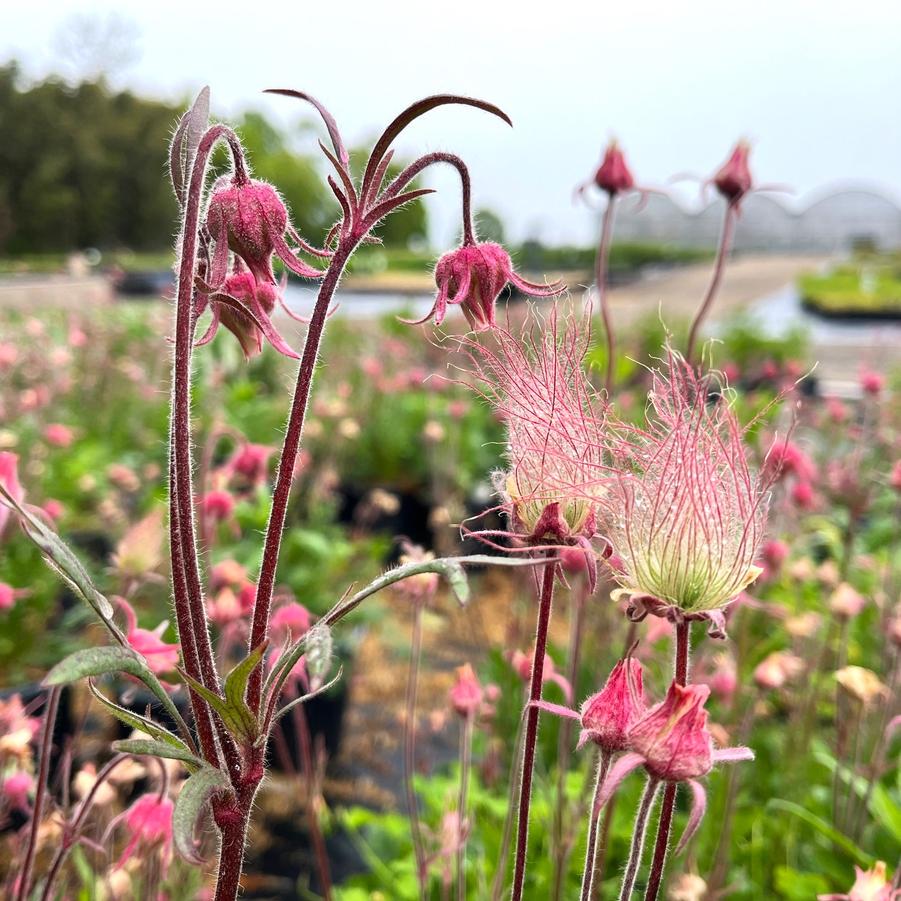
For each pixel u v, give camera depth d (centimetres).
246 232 16
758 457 44
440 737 56
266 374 95
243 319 18
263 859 46
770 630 53
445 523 66
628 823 35
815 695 40
